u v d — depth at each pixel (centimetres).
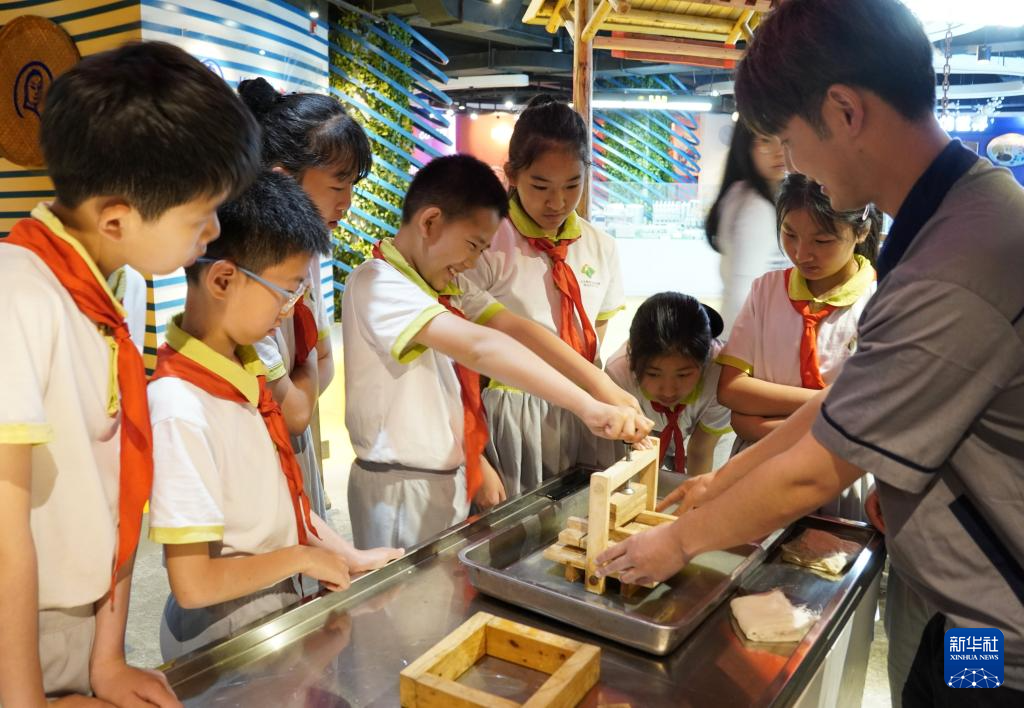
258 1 434
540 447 186
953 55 559
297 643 104
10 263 78
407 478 153
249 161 86
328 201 157
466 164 146
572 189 178
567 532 126
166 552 100
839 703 120
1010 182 84
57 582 86
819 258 166
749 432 175
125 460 90
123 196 79
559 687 88
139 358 92
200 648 97
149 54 81
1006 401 81
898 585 121
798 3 89
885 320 85
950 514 87
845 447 86
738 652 105
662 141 611
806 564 131
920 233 86
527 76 884
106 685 89
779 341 175
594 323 203
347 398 158
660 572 107
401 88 636
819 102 88
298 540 119
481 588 116
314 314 183
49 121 79
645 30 238
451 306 155
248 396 110
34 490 83
